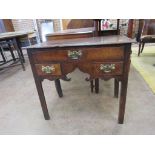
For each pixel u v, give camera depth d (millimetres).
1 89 1920
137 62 2494
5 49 3539
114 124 1101
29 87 1904
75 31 1760
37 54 948
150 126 1053
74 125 1132
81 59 913
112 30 1715
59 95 1553
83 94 1581
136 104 1312
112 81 1827
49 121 1203
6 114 1350
